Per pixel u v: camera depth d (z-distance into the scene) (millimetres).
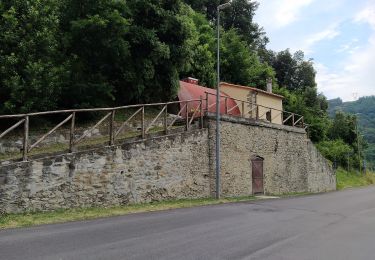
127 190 16234
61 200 13867
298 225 12344
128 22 20531
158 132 18453
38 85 16875
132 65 21969
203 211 15281
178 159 19016
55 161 13773
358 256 8422
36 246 8586
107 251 8203
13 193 12609
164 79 23906
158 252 8211
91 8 19641
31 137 17547
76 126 19656
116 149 15898
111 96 20266
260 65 50438
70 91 19188
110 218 13008
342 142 63344
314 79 66438
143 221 12383
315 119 56188
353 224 12906
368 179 62156
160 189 17844
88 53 20062
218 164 20594
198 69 35938
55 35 19094
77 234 10008
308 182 32656
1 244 8766
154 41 21734
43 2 18609
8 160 13008
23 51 17125
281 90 50906
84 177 14648
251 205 18172
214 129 21641
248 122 24969
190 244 9047
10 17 16891
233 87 31812
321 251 8758
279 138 28594
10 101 16766
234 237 10023
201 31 44844
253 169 25266
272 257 8039
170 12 23094
